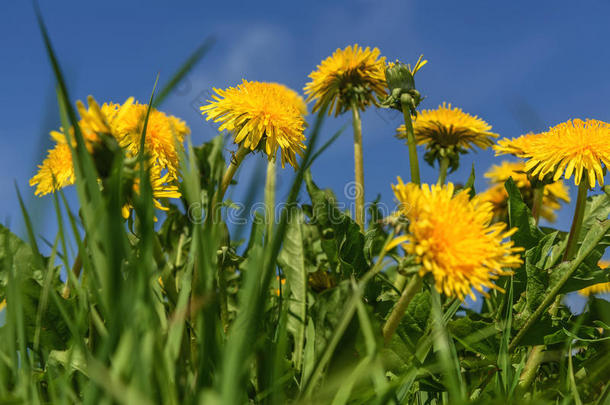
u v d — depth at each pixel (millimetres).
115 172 407
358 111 550
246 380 381
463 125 549
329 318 438
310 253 515
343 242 491
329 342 415
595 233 482
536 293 479
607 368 460
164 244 527
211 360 411
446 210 427
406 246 424
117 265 387
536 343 475
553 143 504
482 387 465
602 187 491
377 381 408
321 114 412
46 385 443
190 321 444
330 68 552
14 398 395
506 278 482
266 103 490
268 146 484
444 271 422
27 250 481
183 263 494
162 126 481
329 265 501
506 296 479
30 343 459
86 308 425
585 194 496
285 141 489
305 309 479
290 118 494
